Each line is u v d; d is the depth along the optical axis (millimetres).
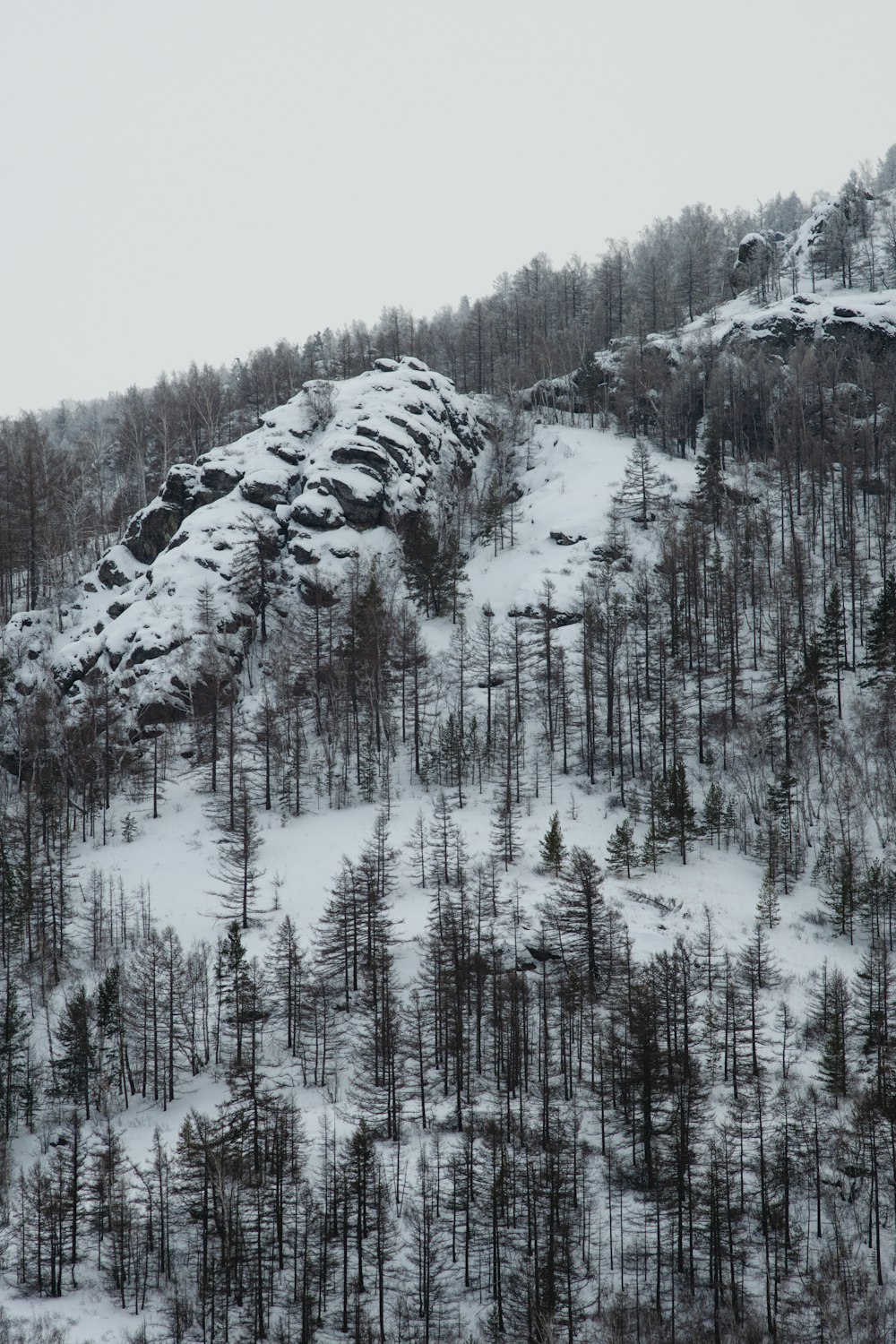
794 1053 57406
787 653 97250
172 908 72750
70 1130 55156
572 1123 52406
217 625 106250
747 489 126812
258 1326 44344
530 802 84812
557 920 64625
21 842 80562
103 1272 47000
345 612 108312
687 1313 44906
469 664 102688
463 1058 57250
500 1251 47469
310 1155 50938
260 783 89875
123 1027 59062
